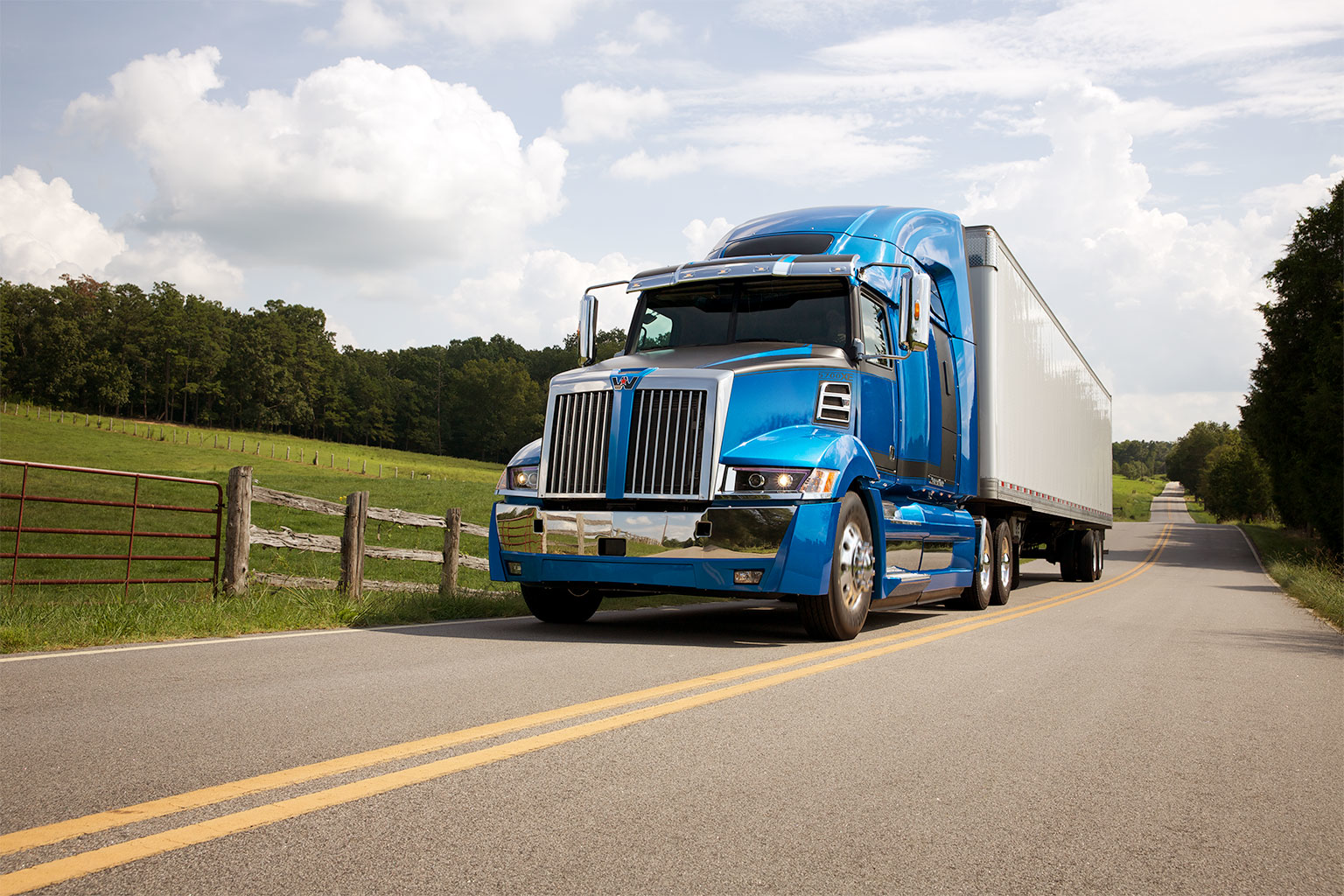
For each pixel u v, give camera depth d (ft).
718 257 33.06
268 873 8.17
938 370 36.17
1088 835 10.04
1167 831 10.25
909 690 18.51
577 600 30.17
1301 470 132.77
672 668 20.07
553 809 10.22
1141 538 246.06
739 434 25.59
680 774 11.83
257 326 511.40
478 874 8.32
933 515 35.24
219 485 30.91
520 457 27.84
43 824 9.22
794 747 13.42
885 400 30.58
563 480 26.43
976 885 8.51
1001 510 48.32
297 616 26.71
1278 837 10.15
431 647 22.63
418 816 9.86
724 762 12.46
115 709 14.60
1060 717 16.39
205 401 504.02
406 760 11.94
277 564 36.73
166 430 346.54
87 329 478.59
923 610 41.42
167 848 8.69
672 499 25.27
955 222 39.68
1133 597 54.90
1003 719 15.96
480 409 575.38
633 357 28.48
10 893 7.55
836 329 29.45
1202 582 85.71
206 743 12.57
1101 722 16.08
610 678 18.56
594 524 25.85
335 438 556.10
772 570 24.76
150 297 495.00
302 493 154.81
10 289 472.03
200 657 20.10
